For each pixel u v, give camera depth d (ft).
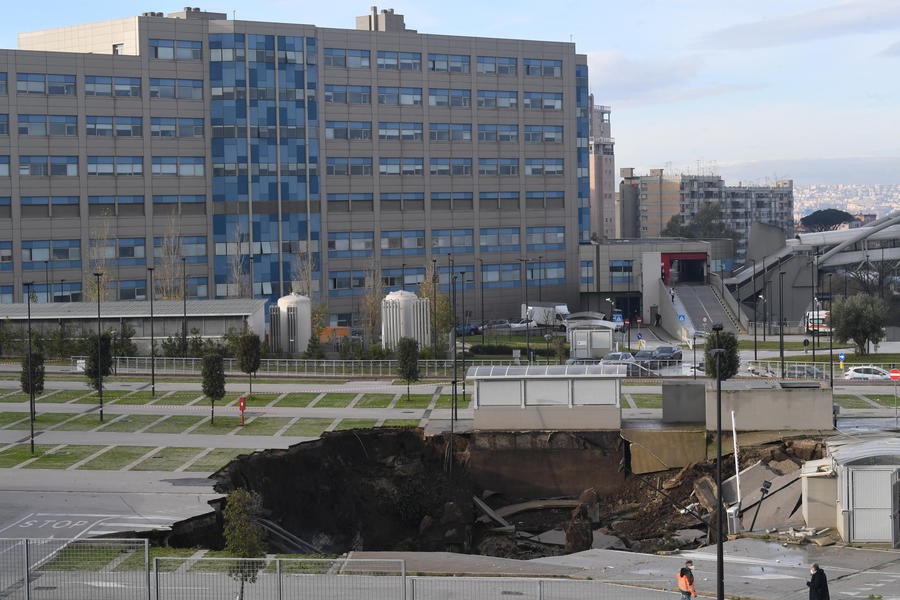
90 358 275.39
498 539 226.99
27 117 474.90
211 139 499.51
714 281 564.30
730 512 197.36
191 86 497.05
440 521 238.27
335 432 254.47
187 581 141.08
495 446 250.98
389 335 405.39
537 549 222.28
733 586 153.89
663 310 536.01
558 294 571.69
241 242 501.97
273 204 506.48
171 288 458.91
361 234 522.88
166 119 494.18
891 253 614.34
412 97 529.86
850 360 374.02
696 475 234.38
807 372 329.93
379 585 141.79
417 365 303.27
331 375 339.98
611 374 248.32
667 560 169.37
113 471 222.28
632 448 246.06
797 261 611.06
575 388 249.75
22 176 474.90
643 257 552.82
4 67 470.80
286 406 288.30
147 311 381.40
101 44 540.93
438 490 246.06
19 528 182.29
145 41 488.85
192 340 365.61
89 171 484.33
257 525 155.12
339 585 141.59
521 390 250.98
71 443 246.68
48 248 479.82
